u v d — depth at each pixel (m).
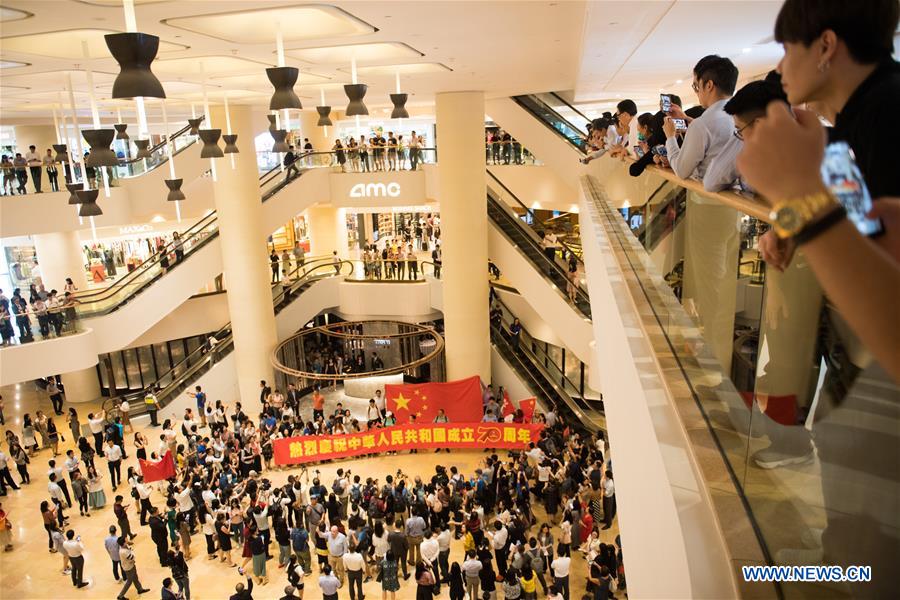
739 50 8.28
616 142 8.53
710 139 2.85
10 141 22.55
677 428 2.49
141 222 18.16
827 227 0.73
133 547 11.24
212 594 9.95
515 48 9.33
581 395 17.19
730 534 1.76
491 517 11.40
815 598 1.37
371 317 20.14
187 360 18.91
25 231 14.89
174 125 24.56
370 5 6.22
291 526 11.05
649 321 3.68
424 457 14.40
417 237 25.14
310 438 13.62
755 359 1.82
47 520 10.98
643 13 5.85
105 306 16.42
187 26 7.05
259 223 16.92
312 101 17.06
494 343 17.75
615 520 11.52
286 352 17.72
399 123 26.12
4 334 14.17
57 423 17.61
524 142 18.00
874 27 0.98
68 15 5.96
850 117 1.04
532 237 17.27
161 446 13.90
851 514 1.24
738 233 2.06
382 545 10.11
